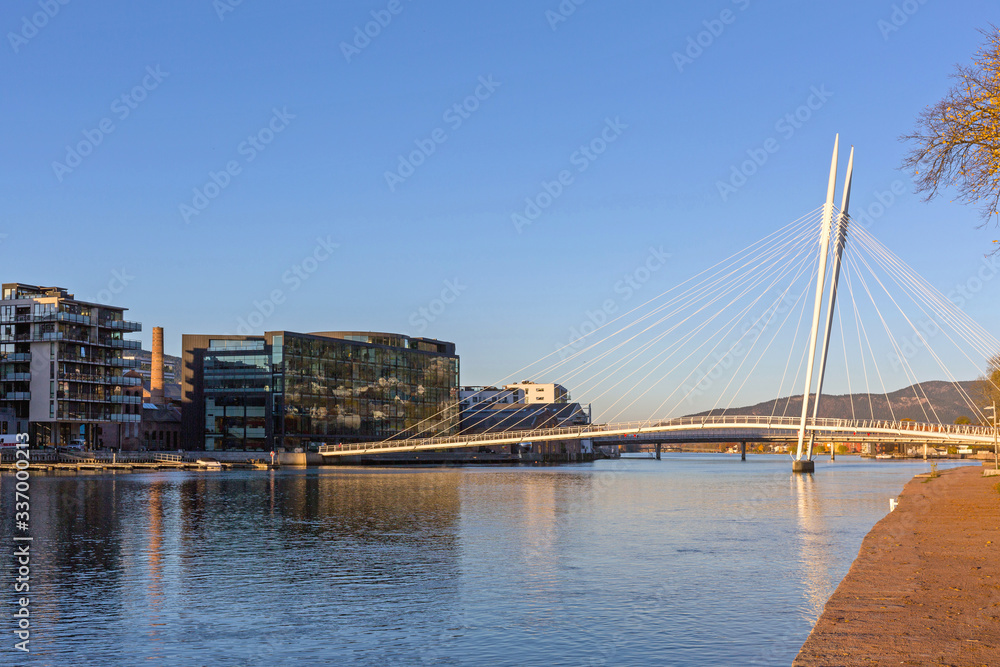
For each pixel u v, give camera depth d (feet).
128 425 510.58
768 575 103.91
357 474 432.25
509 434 527.81
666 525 166.91
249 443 586.86
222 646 73.92
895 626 62.44
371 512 198.18
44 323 449.48
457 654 70.38
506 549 130.62
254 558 122.11
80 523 170.91
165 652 72.33
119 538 146.00
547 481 363.97
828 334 423.64
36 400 444.96
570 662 67.36
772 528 159.53
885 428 418.92
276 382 583.99
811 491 281.95
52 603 90.89
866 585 79.00
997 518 143.95
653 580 101.19
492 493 273.95
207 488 293.02
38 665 69.10
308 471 468.34
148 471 426.92
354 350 644.27
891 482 343.46
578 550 128.88
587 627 77.92
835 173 390.42
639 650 69.87
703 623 78.48
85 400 456.04
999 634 59.98
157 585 100.99
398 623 80.94
